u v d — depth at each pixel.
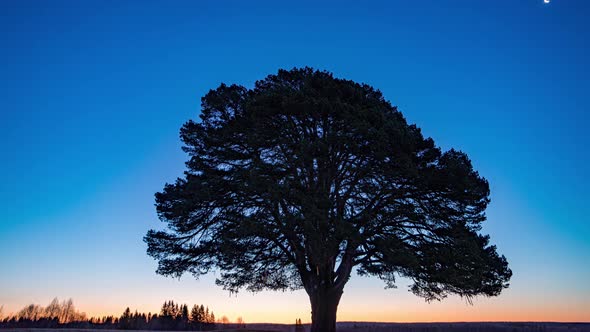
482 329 36.53
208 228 21.06
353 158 19.77
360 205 19.86
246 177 18.70
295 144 19.66
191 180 20.30
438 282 18.97
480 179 21.11
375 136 18.06
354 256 20.17
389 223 19.38
